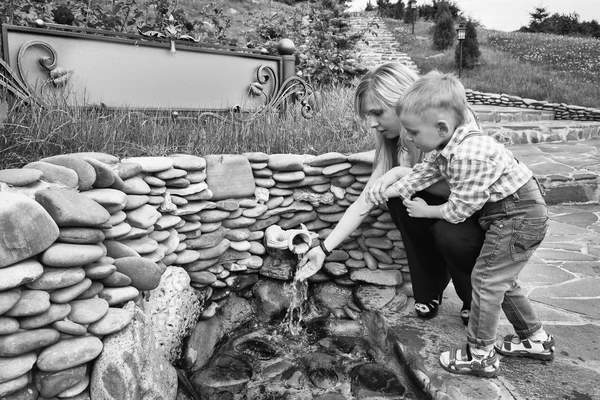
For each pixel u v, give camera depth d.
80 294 1.52
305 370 2.04
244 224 2.40
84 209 1.55
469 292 1.99
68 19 2.93
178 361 2.00
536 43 16.36
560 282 2.75
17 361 1.28
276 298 2.46
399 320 2.22
